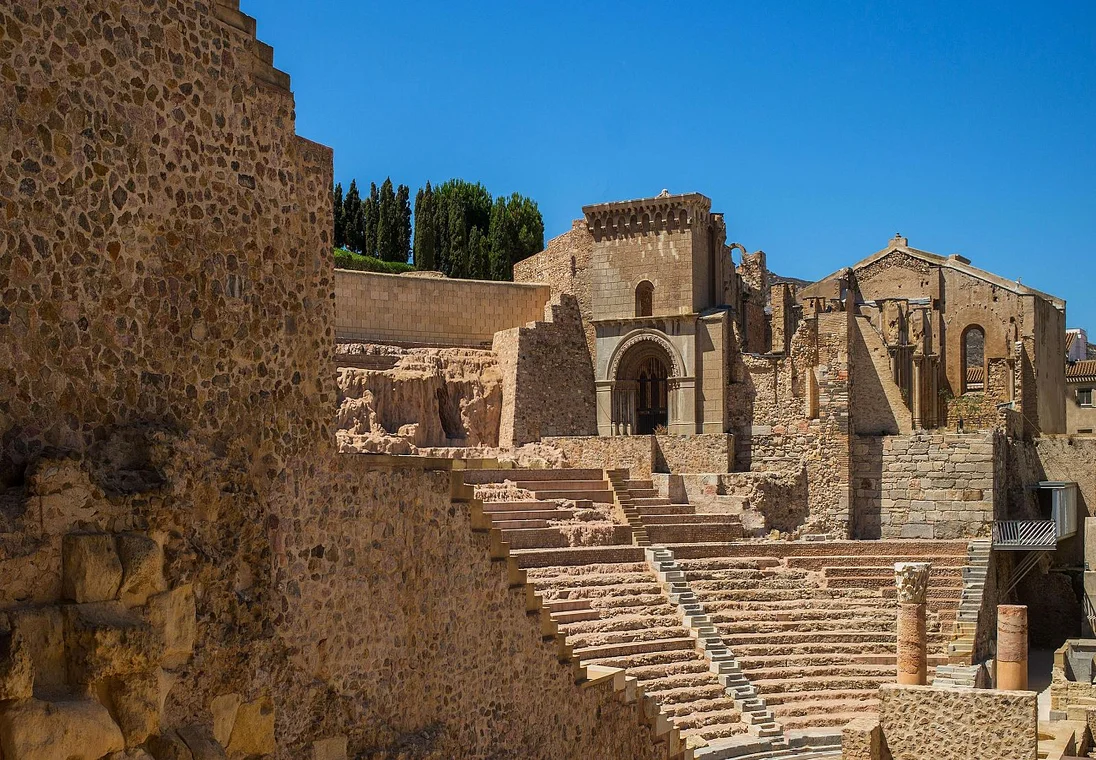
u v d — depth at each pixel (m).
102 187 16.92
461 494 26.05
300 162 21.06
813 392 68.00
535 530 49.59
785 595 53.22
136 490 16.64
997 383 79.81
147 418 17.62
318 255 21.42
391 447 60.94
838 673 48.41
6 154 15.49
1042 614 66.12
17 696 14.00
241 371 19.53
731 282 77.19
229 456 19.17
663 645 45.81
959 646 51.47
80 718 14.81
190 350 18.48
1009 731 33.16
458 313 71.75
